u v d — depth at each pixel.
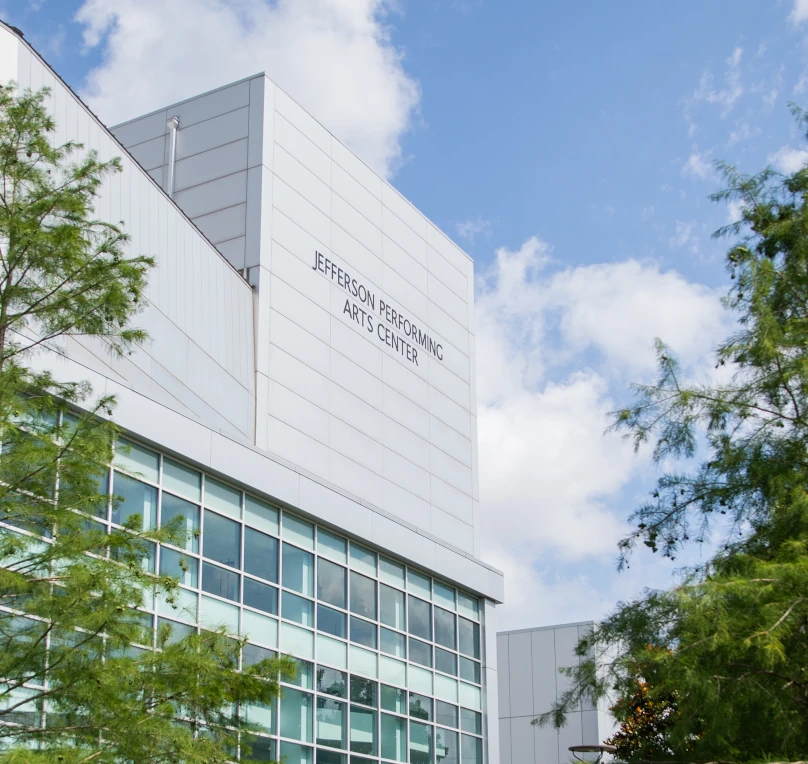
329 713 28.55
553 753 50.44
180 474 25.47
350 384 35.53
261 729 14.78
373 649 31.03
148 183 27.50
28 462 13.48
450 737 33.75
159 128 36.44
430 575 34.88
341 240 36.97
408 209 41.66
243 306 31.70
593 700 13.59
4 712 12.95
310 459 32.75
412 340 39.84
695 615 11.64
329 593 29.83
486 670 36.41
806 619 11.45
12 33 22.97
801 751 11.29
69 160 24.30
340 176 37.81
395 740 31.00
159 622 23.28
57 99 24.25
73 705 13.09
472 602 36.97
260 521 27.84
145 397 24.38
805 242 14.29
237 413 30.08
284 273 33.69
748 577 11.95
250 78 35.47
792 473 13.30
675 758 12.38
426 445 39.19
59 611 12.73
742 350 14.15
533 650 52.88
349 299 36.56
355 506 31.20
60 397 15.36
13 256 14.65
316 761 27.56
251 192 33.78
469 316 44.47
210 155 35.12
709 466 14.31
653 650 12.39
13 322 14.91
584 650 13.84
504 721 52.38
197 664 13.49
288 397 32.47
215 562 25.86
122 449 15.20
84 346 23.25
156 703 13.29
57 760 12.02
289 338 33.16
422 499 38.12
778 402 14.10
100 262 15.28
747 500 13.91
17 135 15.68
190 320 28.36
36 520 13.70
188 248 29.00
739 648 11.41
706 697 11.58
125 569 13.52
